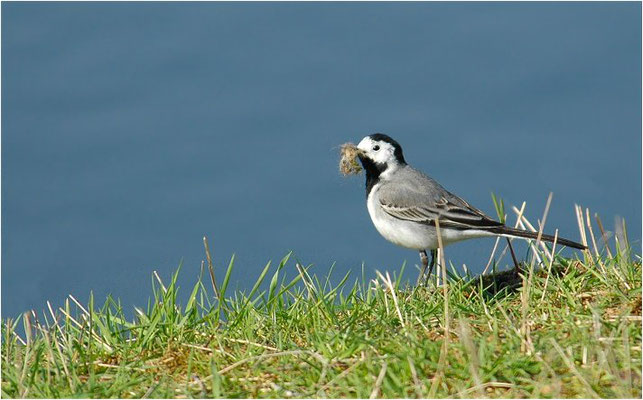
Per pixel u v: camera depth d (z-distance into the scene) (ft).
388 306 38.42
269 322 38.11
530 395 28.37
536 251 43.21
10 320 38.93
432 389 28.76
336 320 37.17
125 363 34.55
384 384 29.27
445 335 32.12
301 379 31.14
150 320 38.42
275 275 40.11
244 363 33.27
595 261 41.75
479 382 28.53
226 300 40.86
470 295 40.04
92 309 38.06
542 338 31.86
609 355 29.32
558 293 37.81
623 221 42.86
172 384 32.09
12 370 33.30
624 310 34.22
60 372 33.65
